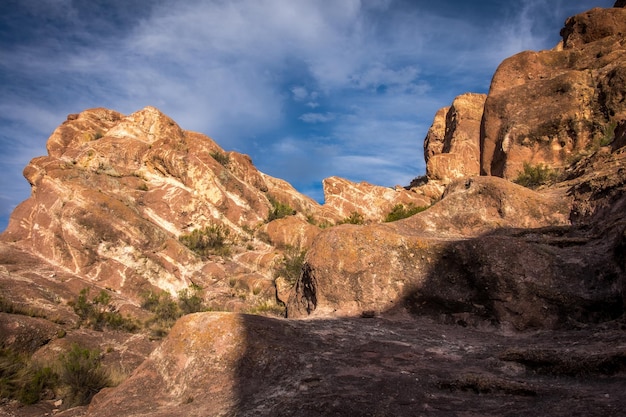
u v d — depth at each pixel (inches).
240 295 1282.0
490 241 406.6
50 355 757.9
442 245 427.8
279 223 1565.0
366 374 263.4
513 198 559.2
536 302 371.9
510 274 385.4
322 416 211.6
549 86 1015.0
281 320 354.6
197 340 309.9
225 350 297.0
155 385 305.3
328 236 467.8
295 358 285.4
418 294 418.0
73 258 1254.3
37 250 1293.1
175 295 1245.1
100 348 824.9
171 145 1720.0
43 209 1354.6
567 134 940.0
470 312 393.7
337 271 446.6
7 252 1233.4
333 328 360.2
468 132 1760.6
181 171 1627.7
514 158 967.6
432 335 358.0
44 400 553.3
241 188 1712.6
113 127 1860.2
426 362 288.5
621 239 361.7
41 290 1037.8
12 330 773.9
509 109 1060.5
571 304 365.1
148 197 1551.4
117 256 1282.0
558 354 260.1
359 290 435.2
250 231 1579.7
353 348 316.8
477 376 242.2
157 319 1078.4
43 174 1446.9
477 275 396.5
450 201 585.6
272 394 249.9
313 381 254.2
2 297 903.7
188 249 1389.0
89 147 1680.6
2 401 532.4
